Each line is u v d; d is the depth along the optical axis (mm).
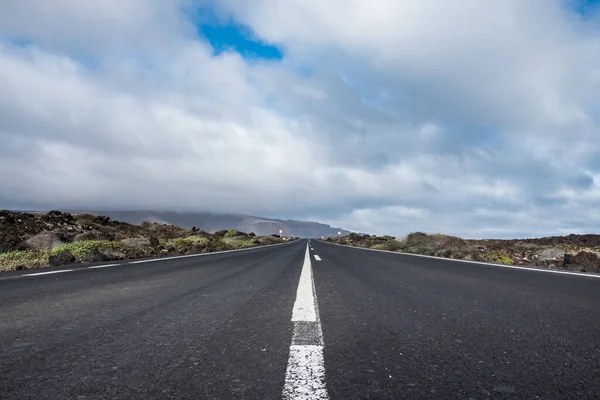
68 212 31703
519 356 2068
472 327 2805
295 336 2508
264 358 2012
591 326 2850
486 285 5578
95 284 5629
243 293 4652
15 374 1760
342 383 1635
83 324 2895
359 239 56688
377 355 2072
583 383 1661
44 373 1774
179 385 1614
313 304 3775
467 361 1972
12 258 11141
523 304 3879
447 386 1610
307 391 1536
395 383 1640
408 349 2201
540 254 18469
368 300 4129
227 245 28188
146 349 2193
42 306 3721
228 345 2283
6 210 25500
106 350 2176
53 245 19281
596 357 2055
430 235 23875
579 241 26703
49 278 6543
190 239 28578
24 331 2662
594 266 10609
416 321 3020
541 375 1761
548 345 2303
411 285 5551
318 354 2084
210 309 3551
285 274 7199
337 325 2863
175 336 2516
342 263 10656
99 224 31734
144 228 40000
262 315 3258
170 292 4746
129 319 3086
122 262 11156
